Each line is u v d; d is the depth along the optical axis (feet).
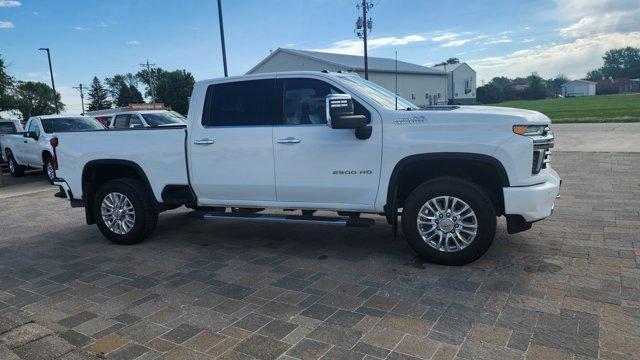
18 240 22.34
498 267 15.34
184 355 10.91
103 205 20.61
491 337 11.02
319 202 17.22
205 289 14.84
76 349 11.35
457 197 15.21
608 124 78.13
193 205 20.92
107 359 10.86
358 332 11.59
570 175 31.30
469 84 209.15
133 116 48.47
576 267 14.97
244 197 18.39
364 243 18.88
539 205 14.90
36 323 12.83
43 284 16.06
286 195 17.58
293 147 17.02
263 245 19.35
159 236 21.68
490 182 16.19
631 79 436.76
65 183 21.72
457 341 10.93
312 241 19.53
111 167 21.21
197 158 18.71
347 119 15.19
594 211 21.66
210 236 21.26
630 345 10.43
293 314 12.75
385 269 15.78
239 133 17.85
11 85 132.26
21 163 49.57
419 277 14.88
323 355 10.64
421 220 15.81
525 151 14.66
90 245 20.92
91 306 13.94
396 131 15.70
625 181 28.37
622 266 14.85
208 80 18.56
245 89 18.01
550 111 149.79
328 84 16.84
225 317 12.76
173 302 13.93
